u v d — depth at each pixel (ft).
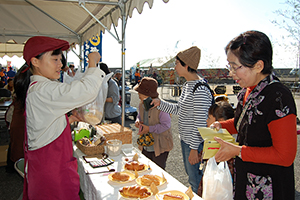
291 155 3.24
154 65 49.62
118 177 4.71
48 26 18.12
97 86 3.86
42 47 3.71
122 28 10.18
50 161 3.82
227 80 56.24
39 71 4.00
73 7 13.03
